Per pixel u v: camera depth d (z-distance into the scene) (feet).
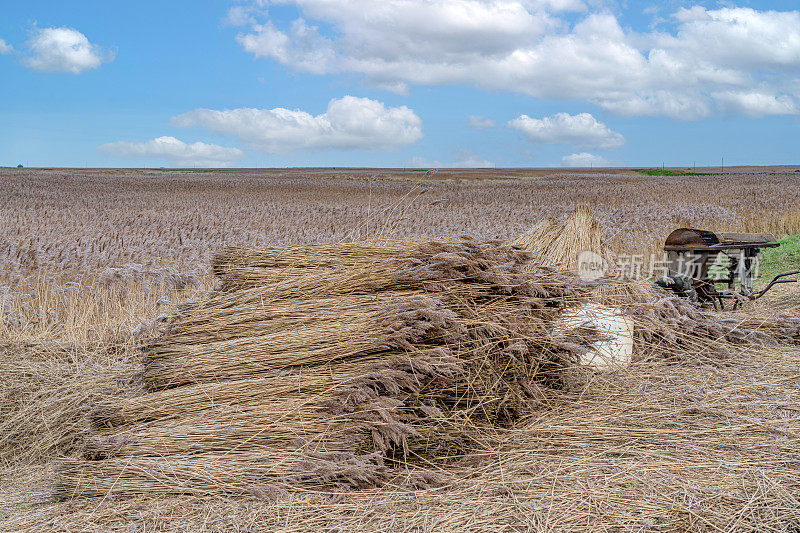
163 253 46.88
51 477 14.75
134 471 13.29
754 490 12.63
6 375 19.60
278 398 14.28
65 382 19.20
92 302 29.07
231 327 16.34
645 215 75.05
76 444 15.94
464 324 15.28
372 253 18.12
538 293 17.19
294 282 17.37
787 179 189.47
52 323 26.02
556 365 17.16
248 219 81.56
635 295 22.22
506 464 13.97
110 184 180.86
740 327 23.36
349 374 14.29
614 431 15.47
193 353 15.92
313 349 14.93
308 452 13.17
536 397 16.44
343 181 226.17
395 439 13.33
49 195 131.75
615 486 12.87
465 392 14.88
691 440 15.02
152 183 191.72
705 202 97.86
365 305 15.84
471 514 11.97
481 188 176.24
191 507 12.34
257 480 12.90
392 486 12.94
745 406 17.04
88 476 13.39
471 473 13.60
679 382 18.92
